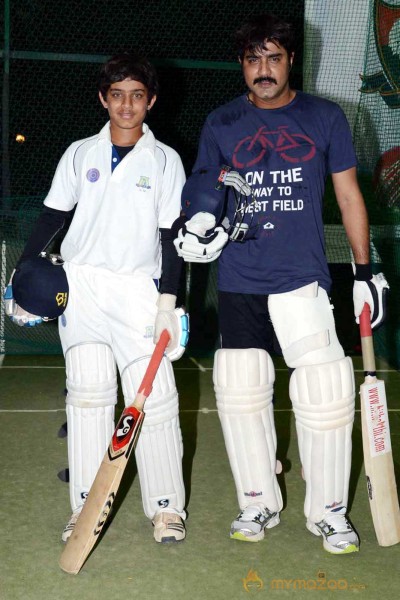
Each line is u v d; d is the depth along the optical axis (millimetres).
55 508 3123
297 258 2738
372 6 5441
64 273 2809
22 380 4957
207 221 2652
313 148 2717
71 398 2809
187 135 7688
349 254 5582
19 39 8820
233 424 2822
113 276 2775
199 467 3584
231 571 2658
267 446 2855
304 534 2934
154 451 2809
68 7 8734
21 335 5832
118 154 2766
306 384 2707
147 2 8266
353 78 5652
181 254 2682
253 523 2855
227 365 2783
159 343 2711
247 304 2812
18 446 3801
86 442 2816
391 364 5301
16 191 8805
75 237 2785
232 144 2748
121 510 3105
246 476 2867
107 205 2736
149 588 2545
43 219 2867
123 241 2750
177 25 7891
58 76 8891
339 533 2785
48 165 8906
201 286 5766
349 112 5668
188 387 4805
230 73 7711
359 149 5602
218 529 2969
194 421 4199
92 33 8805
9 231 7160
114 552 2773
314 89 5703
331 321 2771
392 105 5273
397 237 5293
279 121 2727
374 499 2814
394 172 5297
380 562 2732
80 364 2781
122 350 2783
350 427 2762
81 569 2652
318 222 2764
